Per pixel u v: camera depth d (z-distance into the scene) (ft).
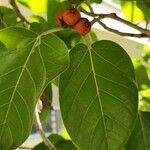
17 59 1.23
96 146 1.34
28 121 1.21
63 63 1.23
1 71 1.22
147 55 2.98
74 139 1.33
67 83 1.36
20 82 1.22
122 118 1.36
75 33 1.68
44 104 1.74
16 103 1.22
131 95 1.36
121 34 1.50
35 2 1.80
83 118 1.35
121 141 1.35
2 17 1.82
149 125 1.68
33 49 1.24
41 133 1.56
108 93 1.37
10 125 1.22
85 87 1.37
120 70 1.38
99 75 1.38
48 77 1.22
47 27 1.72
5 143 1.21
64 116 1.34
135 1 1.74
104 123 1.36
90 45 1.39
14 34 1.25
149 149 1.64
